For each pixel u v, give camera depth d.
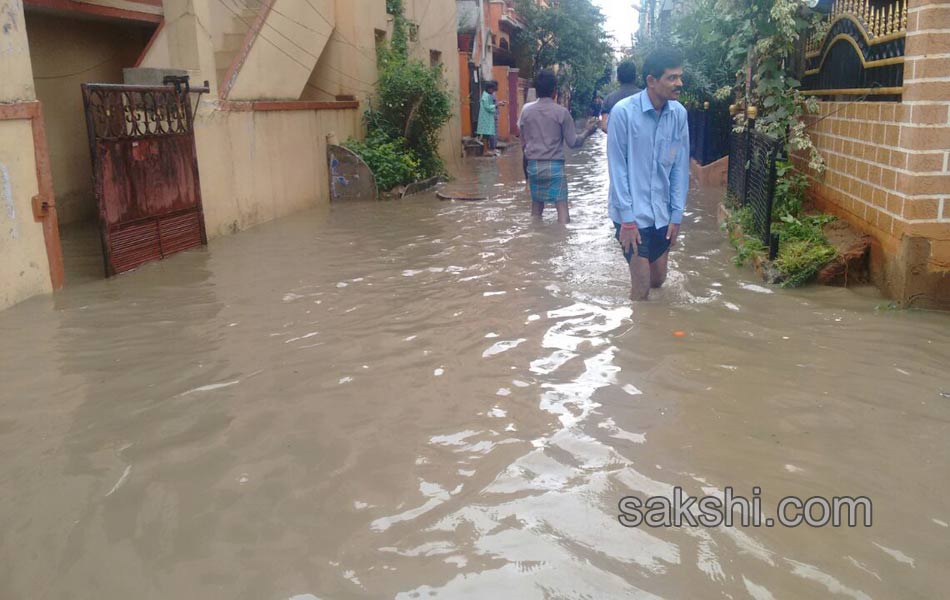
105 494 3.34
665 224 5.95
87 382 4.66
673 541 2.90
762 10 7.82
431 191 14.75
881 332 5.17
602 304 6.04
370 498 3.27
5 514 3.19
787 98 7.75
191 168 9.01
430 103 15.94
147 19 12.36
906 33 5.52
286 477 3.46
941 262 5.52
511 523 3.05
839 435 3.72
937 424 3.81
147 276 7.54
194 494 3.33
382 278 7.20
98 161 7.35
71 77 11.60
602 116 9.54
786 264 6.35
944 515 3.04
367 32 15.84
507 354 4.98
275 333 5.57
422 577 2.73
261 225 10.91
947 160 5.40
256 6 13.66
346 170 13.50
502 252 8.21
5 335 5.63
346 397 4.35
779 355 4.80
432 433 3.87
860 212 6.55
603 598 2.60
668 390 4.31
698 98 14.38
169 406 4.27
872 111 6.23
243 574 2.77
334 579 2.73
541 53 38.28
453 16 22.81
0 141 6.34
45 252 6.88
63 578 2.78
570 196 12.90
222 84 10.70
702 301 6.03
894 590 2.60
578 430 3.85
